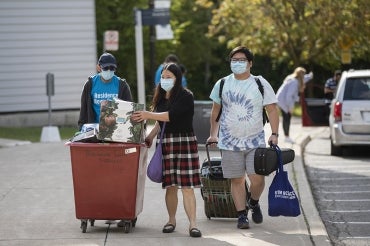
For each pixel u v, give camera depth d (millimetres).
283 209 18969
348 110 36438
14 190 25891
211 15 109062
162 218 21281
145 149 19266
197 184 18844
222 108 19688
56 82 54906
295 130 50562
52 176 28812
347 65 70812
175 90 18609
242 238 18656
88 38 55656
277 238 18656
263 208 22672
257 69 80375
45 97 54562
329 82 48250
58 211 22312
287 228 19859
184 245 17938
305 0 62406
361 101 36344
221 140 19547
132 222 19844
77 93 55469
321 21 62375
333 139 37281
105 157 18672
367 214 23078
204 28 109438
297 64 68000
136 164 18688
